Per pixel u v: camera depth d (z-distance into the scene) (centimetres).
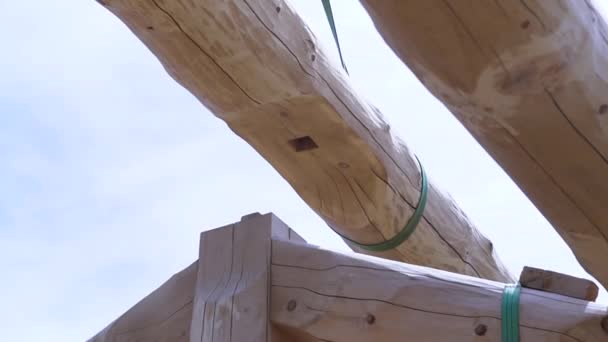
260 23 375
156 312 361
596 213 353
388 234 450
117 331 365
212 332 335
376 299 315
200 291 346
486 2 314
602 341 281
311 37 395
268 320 328
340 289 322
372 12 330
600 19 341
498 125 342
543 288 299
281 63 383
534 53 323
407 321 308
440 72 332
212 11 364
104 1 369
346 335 316
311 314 323
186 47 375
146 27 373
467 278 309
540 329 289
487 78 329
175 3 360
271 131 411
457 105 342
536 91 330
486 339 295
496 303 299
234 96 392
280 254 337
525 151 346
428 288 309
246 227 346
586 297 294
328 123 405
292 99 394
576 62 330
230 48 374
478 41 321
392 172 434
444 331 302
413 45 329
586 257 372
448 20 318
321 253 331
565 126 336
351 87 414
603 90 336
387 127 432
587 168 343
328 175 427
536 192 358
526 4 316
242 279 338
